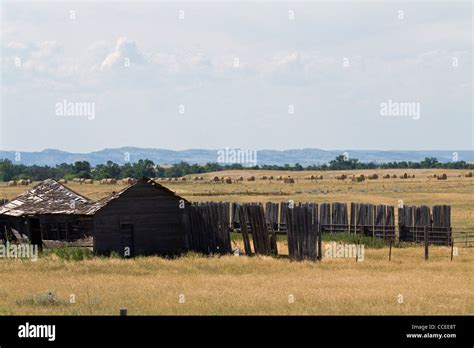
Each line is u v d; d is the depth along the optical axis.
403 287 56.69
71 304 48.69
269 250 84.56
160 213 88.75
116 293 53.41
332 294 52.72
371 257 81.12
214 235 87.94
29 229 94.25
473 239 105.12
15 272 68.12
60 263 73.62
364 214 108.38
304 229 79.00
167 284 58.59
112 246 85.94
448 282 59.81
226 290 54.78
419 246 97.00
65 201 94.06
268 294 52.66
